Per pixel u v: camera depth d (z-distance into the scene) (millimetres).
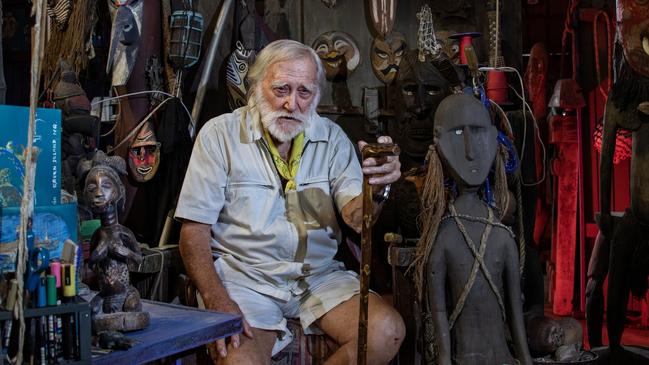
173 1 3039
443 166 2516
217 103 3271
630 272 3008
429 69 3047
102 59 3344
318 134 2602
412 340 2668
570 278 4195
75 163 2674
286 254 2498
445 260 2463
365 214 2061
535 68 4566
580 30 4086
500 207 2604
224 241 2521
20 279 1361
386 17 3316
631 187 2941
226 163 2510
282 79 2410
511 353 2719
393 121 3338
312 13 3354
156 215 3023
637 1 2867
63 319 1463
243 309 2326
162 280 2719
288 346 2479
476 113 2465
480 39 3367
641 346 3285
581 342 2803
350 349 2266
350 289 2443
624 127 2953
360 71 3365
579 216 4230
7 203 1622
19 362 1351
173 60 2996
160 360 2129
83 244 2400
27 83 4305
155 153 2982
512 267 2480
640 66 2875
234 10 3227
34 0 1351
